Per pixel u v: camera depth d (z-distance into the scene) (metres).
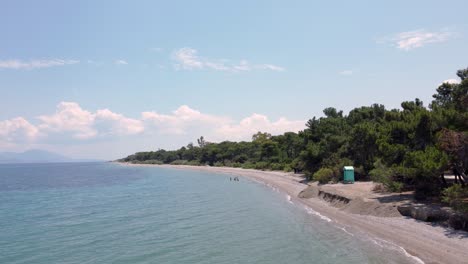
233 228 31.94
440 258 20.33
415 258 20.81
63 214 42.00
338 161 58.81
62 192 70.69
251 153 154.38
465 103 30.69
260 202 48.81
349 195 40.22
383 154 37.88
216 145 183.12
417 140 35.53
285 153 114.62
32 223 36.34
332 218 34.44
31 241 28.25
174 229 31.95
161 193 64.19
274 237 28.09
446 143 27.22
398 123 38.84
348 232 28.30
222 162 163.12
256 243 26.39
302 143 81.12
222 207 44.97
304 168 72.94
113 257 23.44
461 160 27.84
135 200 54.56
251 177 95.50
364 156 54.59
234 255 23.42
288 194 56.22
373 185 47.00
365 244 24.53
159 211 42.72
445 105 37.78
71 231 31.91
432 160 29.48
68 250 25.38
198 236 29.03
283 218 36.06
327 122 73.56
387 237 25.59
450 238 23.36
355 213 34.59
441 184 33.38
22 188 81.88
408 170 31.78
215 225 33.47
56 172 176.50
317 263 21.19
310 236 27.84
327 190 46.62
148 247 25.80
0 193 70.25
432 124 33.94
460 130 29.22
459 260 19.67
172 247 25.67
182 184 82.94
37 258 23.56
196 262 22.11
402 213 30.91
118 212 42.62
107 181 100.12
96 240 28.23
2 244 27.39
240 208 43.84
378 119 64.94
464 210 23.77
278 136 130.12
